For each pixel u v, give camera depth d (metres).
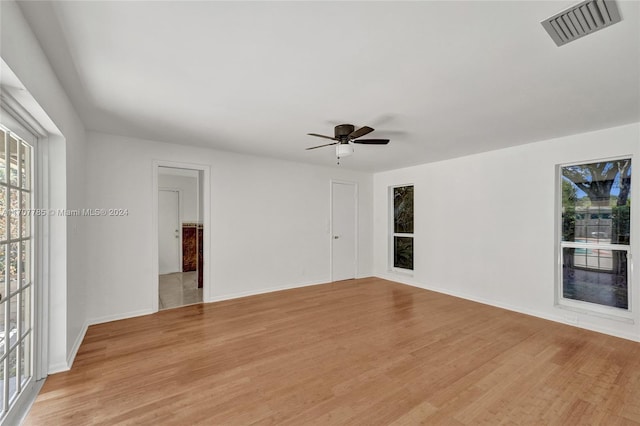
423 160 5.00
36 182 2.24
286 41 1.70
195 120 3.09
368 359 2.63
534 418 1.87
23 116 1.89
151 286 3.89
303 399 2.06
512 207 4.08
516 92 2.37
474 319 3.68
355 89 2.34
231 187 4.57
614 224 3.31
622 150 3.15
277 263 5.07
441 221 5.02
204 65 1.98
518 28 1.57
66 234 2.42
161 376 2.35
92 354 2.72
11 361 1.86
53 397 2.06
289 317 3.74
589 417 1.88
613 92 2.36
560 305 3.68
